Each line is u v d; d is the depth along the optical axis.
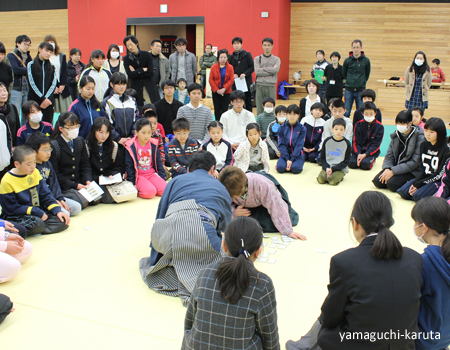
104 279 3.27
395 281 1.85
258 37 12.83
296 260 3.58
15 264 3.18
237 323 1.87
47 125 5.48
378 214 1.95
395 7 12.88
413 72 9.74
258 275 1.91
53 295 3.03
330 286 1.96
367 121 6.75
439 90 10.99
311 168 7.01
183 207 3.07
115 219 4.58
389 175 5.54
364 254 1.91
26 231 3.87
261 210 4.16
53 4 15.40
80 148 4.95
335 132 5.90
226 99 8.88
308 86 7.88
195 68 9.97
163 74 9.10
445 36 12.62
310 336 2.41
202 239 2.96
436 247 2.01
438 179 4.85
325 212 4.81
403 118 5.38
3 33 16.17
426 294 1.97
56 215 4.16
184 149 5.86
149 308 2.90
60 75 8.05
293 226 4.34
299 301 2.97
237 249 1.92
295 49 13.86
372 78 13.41
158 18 13.62
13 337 2.57
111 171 5.29
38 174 4.13
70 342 2.53
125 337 2.58
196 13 13.27
